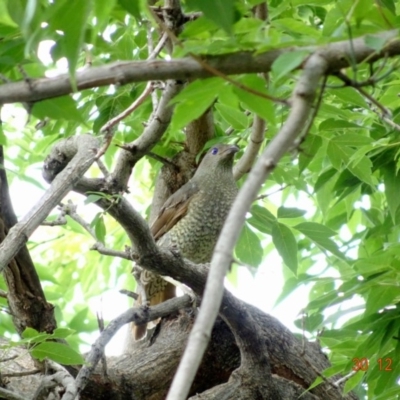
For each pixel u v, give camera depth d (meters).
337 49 5.28
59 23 5.19
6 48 6.16
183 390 3.98
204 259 14.07
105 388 9.69
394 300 9.84
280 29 6.41
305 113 4.90
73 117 5.78
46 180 9.16
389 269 9.52
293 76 5.72
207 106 5.52
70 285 16.44
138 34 11.77
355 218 15.98
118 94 12.34
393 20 6.01
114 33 11.56
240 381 9.89
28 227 7.48
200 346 4.10
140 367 10.11
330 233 11.50
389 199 11.76
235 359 10.54
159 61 5.46
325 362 10.80
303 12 11.70
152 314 9.84
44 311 8.88
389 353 10.34
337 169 11.55
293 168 13.09
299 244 15.31
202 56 5.54
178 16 7.77
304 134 5.30
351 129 11.06
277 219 11.75
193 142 13.19
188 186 13.62
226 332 10.59
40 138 14.89
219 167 13.62
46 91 5.36
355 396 10.86
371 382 10.57
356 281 9.80
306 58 5.35
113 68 5.41
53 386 8.30
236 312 9.52
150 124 9.06
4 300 11.40
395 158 11.45
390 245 10.12
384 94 11.41
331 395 10.57
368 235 13.69
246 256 12.08
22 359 9.33
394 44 5.43
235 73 5.53
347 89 9.61
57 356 7.85
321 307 10.05
